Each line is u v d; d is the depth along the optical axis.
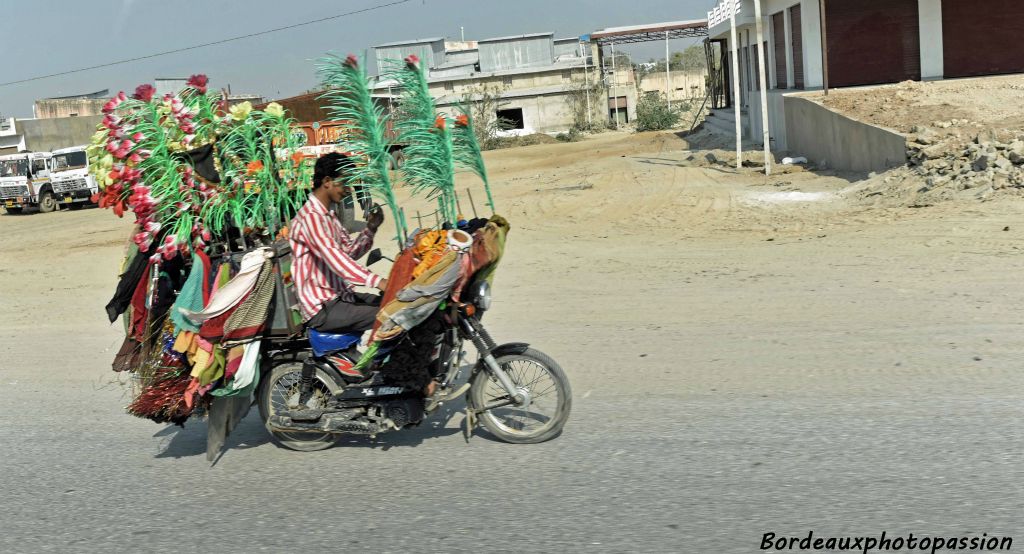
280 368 5.75
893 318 8.37
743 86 40.41
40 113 62.34
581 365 7.49
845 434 5.45
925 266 10.70
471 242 5.35
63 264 18.09
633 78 72.00
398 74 5.93
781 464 5.05
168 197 5.61
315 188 5.52
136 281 5.86
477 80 64.50
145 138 5.60
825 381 6.57
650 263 12.59
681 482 4.90
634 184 23.39
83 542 4.70
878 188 16.86
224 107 6.04
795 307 9.13
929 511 4.36
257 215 5.80
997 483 4.61
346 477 5.38
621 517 4.52
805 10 26.41
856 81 26.56
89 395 7.72
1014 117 18.08
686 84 91.06
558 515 4.59
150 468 5.80
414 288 5.26
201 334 5.45
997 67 25.88
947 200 14.93
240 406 5.88
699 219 16.70
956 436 5.30
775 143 29.03
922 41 26.02
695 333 8.34
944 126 18.19
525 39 65.94
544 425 5.70
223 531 4.73
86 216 31.08
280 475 5.50
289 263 5.69
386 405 5.54
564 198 21.78
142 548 4.59
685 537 4.25
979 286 9.44
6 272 17.42
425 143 5.89
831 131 21.89
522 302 10.51
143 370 5.78
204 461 5.88
